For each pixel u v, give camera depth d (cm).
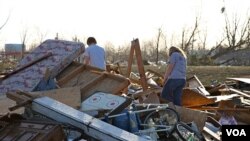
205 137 679
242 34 4122
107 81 763
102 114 632
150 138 590
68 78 802
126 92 863
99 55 904
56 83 775
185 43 4228
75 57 852
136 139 495
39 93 667
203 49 4284
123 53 4056
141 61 934
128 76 1007
